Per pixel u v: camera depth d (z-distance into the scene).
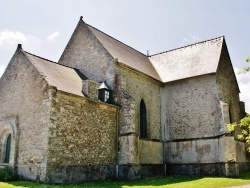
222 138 20.36
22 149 15.90
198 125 21.98
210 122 21.47
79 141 16.30
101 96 19.11
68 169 15.36
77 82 19.16
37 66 16.89
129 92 20.55
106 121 18.39
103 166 17.56
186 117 22.72
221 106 21.05
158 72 25.64
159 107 23.78
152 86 23.36
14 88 17.62
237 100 26.27
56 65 19.94
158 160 21.98
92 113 17.48
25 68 17.30
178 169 22.06
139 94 21.58
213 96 21.81
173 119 23.31
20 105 16.89
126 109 18.95
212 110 21.61
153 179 18.38
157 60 27.66
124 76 19.83
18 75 17.61
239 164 22.95
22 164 15.62
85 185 14.77
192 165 21.50
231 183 15.98
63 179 14.99
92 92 17.84
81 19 23.30
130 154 17.94
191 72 23.31
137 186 14.75
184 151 22.12
